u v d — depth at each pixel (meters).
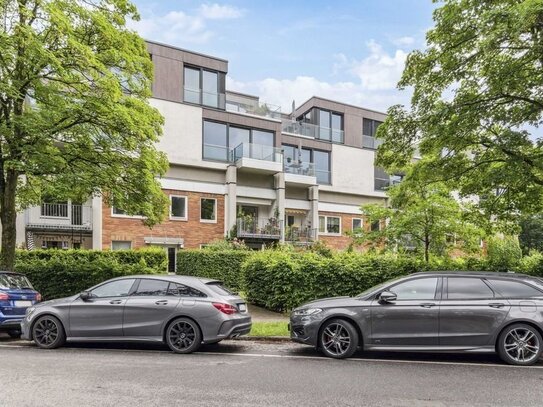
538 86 9.90
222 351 8.16
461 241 14.45
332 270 12.40
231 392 5.40
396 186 14.81
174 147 25.31
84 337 8.26
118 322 8.16
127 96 12.20
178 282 8.40
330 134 32.75
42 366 6.78
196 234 25.69
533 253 12.97
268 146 27.66
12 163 10.50
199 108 26.31
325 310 7.76
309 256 13.11
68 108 10.70
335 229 31.59
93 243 22.61
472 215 13.08
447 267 11.89
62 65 10.62
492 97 10.15
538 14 7.82
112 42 11.99
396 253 14.16
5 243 12.04
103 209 23.06
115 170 12.37
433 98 11.42
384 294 7.63
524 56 9.64
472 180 12.08
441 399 5.19
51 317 8.42
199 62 26.66
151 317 8.08
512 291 7.47
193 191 25.89
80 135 11.73
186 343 7.94
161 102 25.14
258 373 6.40
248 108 30.70
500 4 9.59
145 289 8.42
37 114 10.70
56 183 11.61
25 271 13.67
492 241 13.88
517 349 7.16
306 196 30.36
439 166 11.53
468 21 10.22
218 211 26.56
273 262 13.02
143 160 12.63
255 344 8.91
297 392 5.43
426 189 13.82
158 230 24.55
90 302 8.35
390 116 11.88
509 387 5.75
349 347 7.54
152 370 6.55
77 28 11.42
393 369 6.74
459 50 10.57
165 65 25.48
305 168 29.64
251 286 14.12
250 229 26.52
